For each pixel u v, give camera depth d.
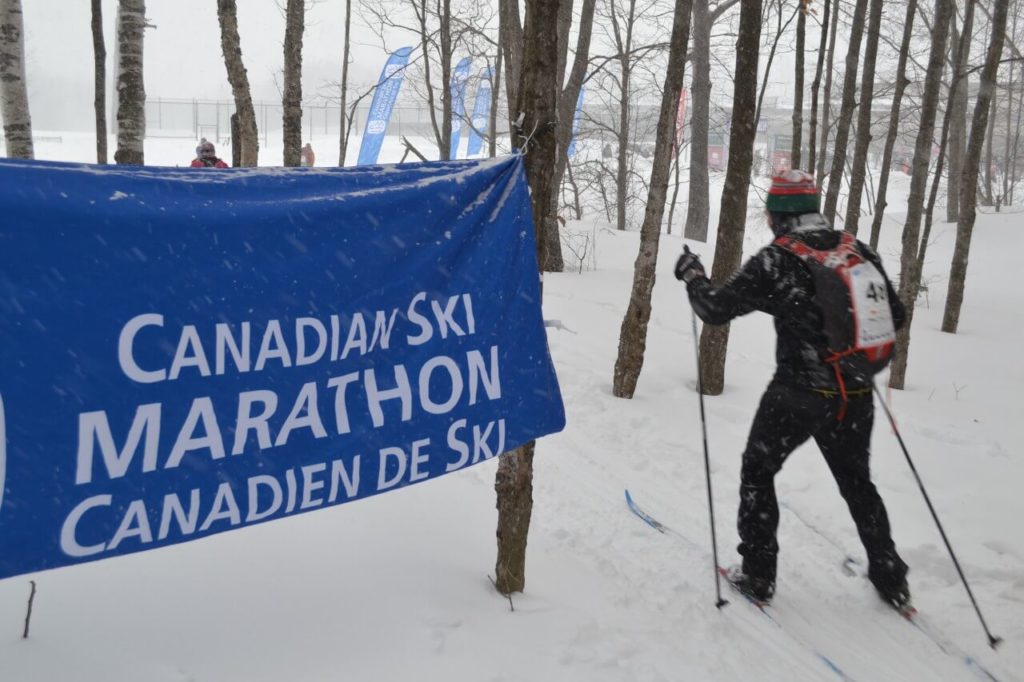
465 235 3.11
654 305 11.59
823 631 3.79
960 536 4.83
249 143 9.42
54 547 2.41
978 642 3.79
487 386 3.17
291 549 3.70
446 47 14.74
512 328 3.24
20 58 6.90
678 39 6.51
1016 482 5.74
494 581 3.69
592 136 26.69
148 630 2.96
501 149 20.23
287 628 3.09
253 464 2.71
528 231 3.29
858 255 3.70
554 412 3.38
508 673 3.05
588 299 11.75
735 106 6.79
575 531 4.55
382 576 3.57
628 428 6.35
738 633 3.67
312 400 2.81
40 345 2.37
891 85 21.19
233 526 2.69
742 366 8.57
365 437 2.91
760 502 3.94
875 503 3.97
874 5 11.02
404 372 2.99
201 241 2.60
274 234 2.73
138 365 2.51
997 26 10.73
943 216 29.42
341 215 2.85
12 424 2.34
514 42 8.98
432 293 3.04
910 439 6.61
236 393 2.67
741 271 3.70
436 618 3.29
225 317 2.64
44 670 2.64
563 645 3.28
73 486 2.43
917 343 11.76
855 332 3.60
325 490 2.85
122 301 2.48
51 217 2.38
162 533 2.57
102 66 8.20
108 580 3.25
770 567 3.94
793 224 3.77
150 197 2.54
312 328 2.80
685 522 4.82
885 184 11.77
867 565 4.42
